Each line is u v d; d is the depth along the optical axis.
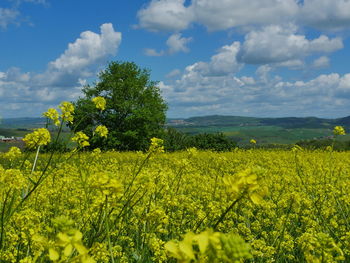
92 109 39.62
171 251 1.41
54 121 5.11
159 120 43.16
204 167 14.74
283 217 6.07
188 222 6.13
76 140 5.24
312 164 14.24
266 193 2.10
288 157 18.12
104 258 3.90
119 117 41.41
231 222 6.07
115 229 5.05
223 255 1.42
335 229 6.41
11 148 5.15
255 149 23.78
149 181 4.40
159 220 4.53
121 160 18.80
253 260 4.89
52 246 1.83
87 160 9.69
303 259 4.84
